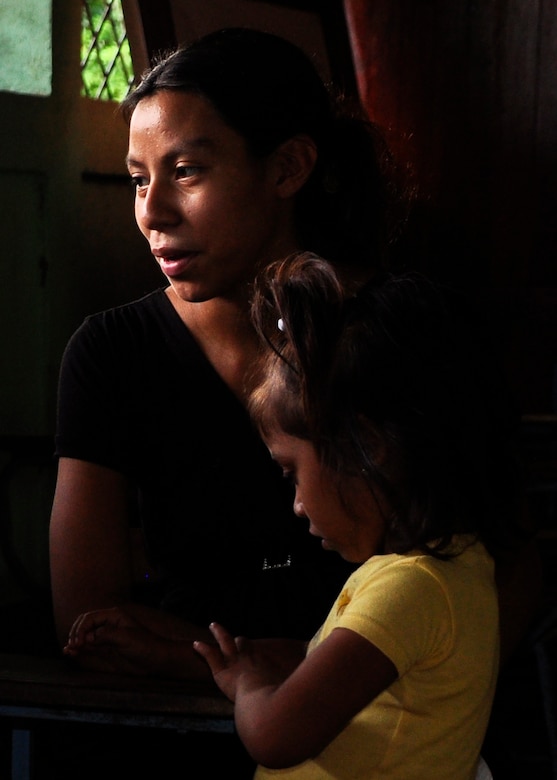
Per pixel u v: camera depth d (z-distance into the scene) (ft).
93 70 12.50
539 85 15.47
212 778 5.09
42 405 11.91
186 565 5.02
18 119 11.35
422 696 3.53
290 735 3.39
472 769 3.72
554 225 15.52
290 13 13.17
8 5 11.30
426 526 3.59
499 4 15.60
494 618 3.73
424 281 3.89
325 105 4.94
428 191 16.03
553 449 12.14
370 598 3.52
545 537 11.95
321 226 5.02
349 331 3.70
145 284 13.20
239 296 4.79
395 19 16.03
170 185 4.59
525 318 15.70
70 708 3.97
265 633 4.82
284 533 4.91
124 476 4.98
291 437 3.78
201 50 4.60
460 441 3.69
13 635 10.46
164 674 4.34
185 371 4.90
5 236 11.43
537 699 10.57
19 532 11.58
